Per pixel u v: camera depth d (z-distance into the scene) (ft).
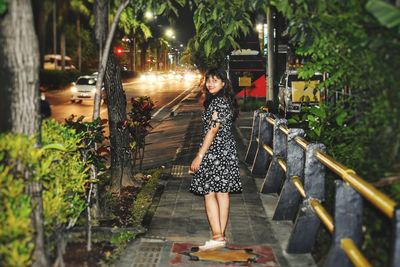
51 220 16.46
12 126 14.70
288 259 18.85
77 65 225.76
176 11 22.48
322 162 17.46
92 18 23.15
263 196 28.84
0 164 14.65
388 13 12.60
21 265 12.92
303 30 17.38
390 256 10.58
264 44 82.48
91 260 18.07
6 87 14.67
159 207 26.32
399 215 10.43
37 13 17.24
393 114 14.46
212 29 22.30
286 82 68.64
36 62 14.89
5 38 14.60
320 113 22.66
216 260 18.71
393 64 14.82
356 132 18.11
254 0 18.72
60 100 123.03
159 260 18.71
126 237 20.56
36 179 14.65
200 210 25.76
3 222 13.01
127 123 29.76
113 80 29.76
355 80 17.26
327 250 17.60
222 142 20.06
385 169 14.62
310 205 18.97
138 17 25.20
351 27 16.46
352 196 14.62
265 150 34.65
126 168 31.60
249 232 22.25
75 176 19.34
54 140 18.89
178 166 39.19
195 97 148.25
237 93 108.47
